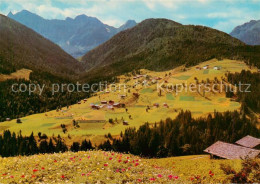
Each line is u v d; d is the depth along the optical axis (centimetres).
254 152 6156
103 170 2069
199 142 11788
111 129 15275
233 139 12206
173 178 2173
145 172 2194
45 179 1833
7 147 12475
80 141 13638
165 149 11106
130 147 11569
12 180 1741
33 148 12238
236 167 3100
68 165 2158
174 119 15000
